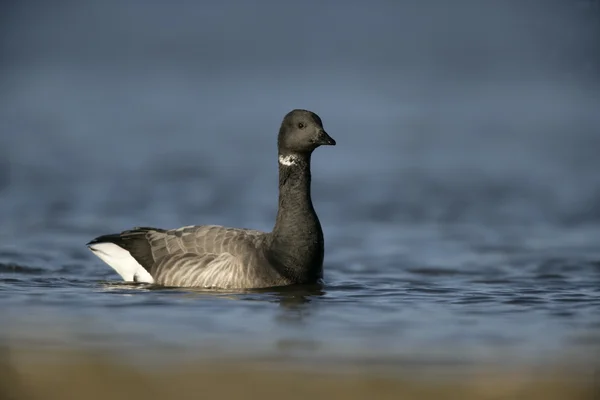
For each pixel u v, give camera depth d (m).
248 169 38.16
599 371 12.64
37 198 30.67
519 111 59.91
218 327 14.63
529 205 30.77
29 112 58.66
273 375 12.28
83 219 27.19
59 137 47.59
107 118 56.91
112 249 18.39
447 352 13.47
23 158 39.78
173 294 16.89
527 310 16.27
